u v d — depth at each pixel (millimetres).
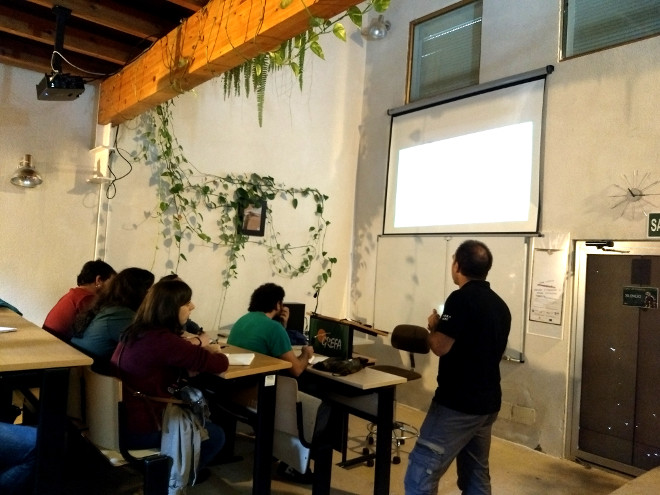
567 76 3943
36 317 3693
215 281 4562
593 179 3730
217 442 2480
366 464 3389
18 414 3084
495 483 3291
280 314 3492
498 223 4293
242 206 4672
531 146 4109
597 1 3881
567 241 3840
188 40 2750
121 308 2602
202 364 2256
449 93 4738
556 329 3859
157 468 2123
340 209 5520
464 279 2473
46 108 3734
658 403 3340
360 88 5664
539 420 3904
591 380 3672
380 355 5180
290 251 5082
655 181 3396
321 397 3170
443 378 2318
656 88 3438
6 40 3404
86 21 3141
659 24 3521
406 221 5082
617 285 3568
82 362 1968
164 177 4246
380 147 5430
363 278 5473
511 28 4367
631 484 1998
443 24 5059
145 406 2234
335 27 2113
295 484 3041
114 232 4008
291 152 5062
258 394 2553
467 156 4578
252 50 2406
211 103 4500
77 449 2928
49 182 3744
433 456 2252
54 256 3764
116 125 3949
